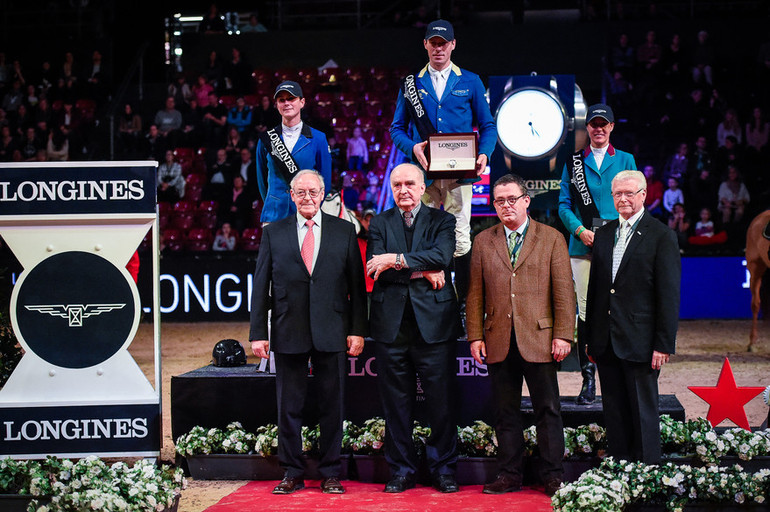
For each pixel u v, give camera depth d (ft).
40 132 54.24
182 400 19.15
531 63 55.31
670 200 45.85
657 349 15.75
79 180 16.76
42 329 16.80
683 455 17.16
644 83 52.03
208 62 58.95
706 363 30.27
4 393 16.72
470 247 19.44
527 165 27.66
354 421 19.13
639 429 15.96
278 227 17.30
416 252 16.71
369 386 19.10
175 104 54.39
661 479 15.21
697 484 15.15
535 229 16.89
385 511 15.43
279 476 18.28
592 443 17.74
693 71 52.24
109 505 14.29
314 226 17.25
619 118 51.72
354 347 17.06
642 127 51.47
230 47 59.41
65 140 52.70
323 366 17.03
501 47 55.57
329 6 61.26
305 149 19.02
